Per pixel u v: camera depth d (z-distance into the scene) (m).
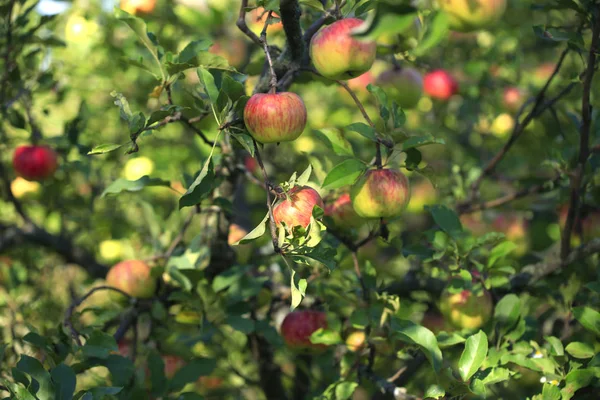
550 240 3.23
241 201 3.65
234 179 2.96
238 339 3.22
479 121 3.54
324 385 3.14
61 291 3.46
